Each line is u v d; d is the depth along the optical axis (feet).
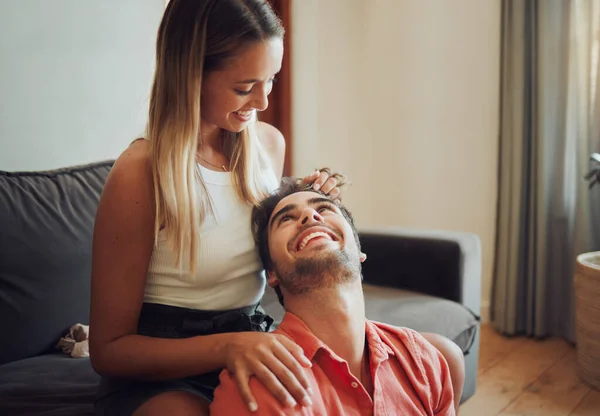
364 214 10.04
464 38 8.84
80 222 5.00
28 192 4.86
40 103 5.93
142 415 2.98
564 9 7.51
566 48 7.54
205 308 3.49
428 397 3.31
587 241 7.68
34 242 4.63
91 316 3.27
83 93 6.31
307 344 3.11
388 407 3.13
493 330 8.56
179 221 3.21
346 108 9.41
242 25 3.08
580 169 7.63
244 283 3.61
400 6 9.40
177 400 3.01
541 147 7.69
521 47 7.73
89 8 6.29
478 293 6.37
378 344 3.32
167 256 3.36
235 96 3.24
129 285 3.22
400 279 6.35
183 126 3.21
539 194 7.77
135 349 3.14
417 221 9.62
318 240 3.30
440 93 9.17
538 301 8.00
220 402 2.88
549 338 8.20
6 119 5.65
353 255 3.34
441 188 9.32
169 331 3.40
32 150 5.89
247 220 3.62
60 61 6.07
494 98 8.63
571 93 7.62
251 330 3.59
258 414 2.77
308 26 8.74
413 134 9.51
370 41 9.78
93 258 3.23
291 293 3.30
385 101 9.75
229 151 3.72
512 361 7.44
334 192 3.86
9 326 4.43
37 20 5.83
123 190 3.15
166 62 3.24
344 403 3.06
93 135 6.45
